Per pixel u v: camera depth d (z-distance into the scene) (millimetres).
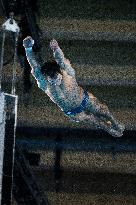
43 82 17156
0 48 21469
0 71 18516
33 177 19797
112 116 20250
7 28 18312
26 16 19016
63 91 17500
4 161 16625
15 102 17094
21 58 21047
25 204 19266
